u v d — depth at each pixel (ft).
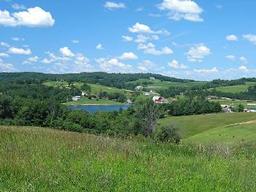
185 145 50.78
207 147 50.01
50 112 259.19
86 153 40.06
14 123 257.75
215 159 42.86
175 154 45.44
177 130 180.75
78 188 28.30
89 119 260.21
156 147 47.65
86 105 549.13
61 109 262.26
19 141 45.09
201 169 37.42
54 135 51.57
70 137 50.31
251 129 273.13
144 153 42.11
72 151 40.32
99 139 48.93
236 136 255.50
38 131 55.83
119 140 48.62
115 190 28.30
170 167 36.86
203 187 30.68
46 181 29.22
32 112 255.50
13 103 265.95
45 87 510.17
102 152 40.09
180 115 439.63
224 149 48.98
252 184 32.81
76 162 35.68
